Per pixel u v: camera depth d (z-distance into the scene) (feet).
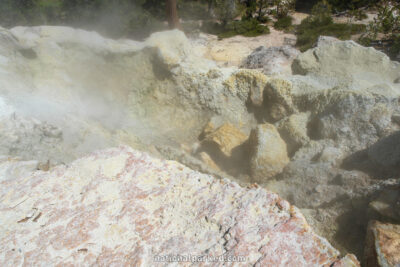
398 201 14.19
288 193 19.51
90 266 9.48
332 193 17.90
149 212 10.93
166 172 12.59
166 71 27.91
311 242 9.36
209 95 27.17
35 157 18.70
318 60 26.55
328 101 22.30
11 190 12.10
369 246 12.99
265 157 21.36
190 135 27.14
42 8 47.44
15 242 10.19
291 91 24.38
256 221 10.06
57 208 11.26
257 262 8.93
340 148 20.30
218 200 11.02
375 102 20.53
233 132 24.62
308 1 59.88
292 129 22.98
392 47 38.09
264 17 54.39
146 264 9.37
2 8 43.09
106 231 10.39
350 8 52.80
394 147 17.62
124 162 13.01
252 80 25.70
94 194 11.69
